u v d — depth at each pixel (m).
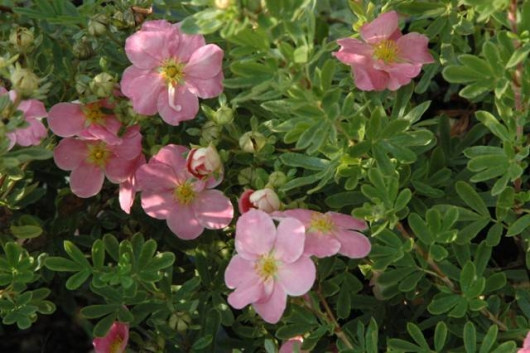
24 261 0.52
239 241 0.49
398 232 0.51
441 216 0.51
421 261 0.51
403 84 0.50
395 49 0.50
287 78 0.47
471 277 0.49
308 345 0.51
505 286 0.53
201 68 0.50
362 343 0.50
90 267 0.52
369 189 0.49
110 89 0.51
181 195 0.53
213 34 0.53
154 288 0.53
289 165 0.50
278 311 0.48
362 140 0.49
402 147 0.49
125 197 0.53
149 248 0.52
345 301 0.53
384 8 0.52
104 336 0.52
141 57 0.51
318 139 0.47
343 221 0.49
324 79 0.47
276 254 0.48
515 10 0.46
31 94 0.48
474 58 0.47
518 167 0.48
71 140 0.52
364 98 0.52
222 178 0.52
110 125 0.51
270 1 0.45
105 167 0.53
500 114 0.48
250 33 0.46
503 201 0.50
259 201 0.49
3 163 0.48
